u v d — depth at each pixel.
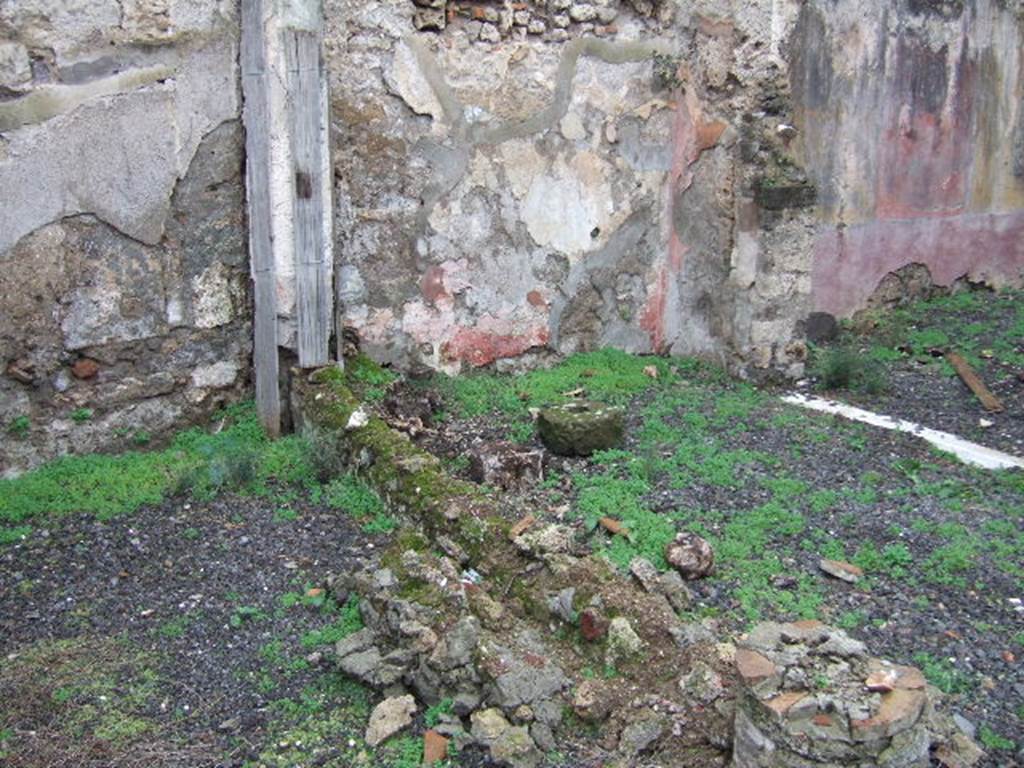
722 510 5.30
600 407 6.15
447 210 7.06
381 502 5.27
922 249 9.66
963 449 6.30
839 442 6.29
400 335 7.06
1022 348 8.31
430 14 6.73
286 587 4.64
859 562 4.81
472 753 3.52
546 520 5.08
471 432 6.29
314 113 5.96
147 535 5.05
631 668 3.79
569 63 7.31
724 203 7.43
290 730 3.71
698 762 3.41
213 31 5.84
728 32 7.21
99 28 5.48
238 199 6.14
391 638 4.05
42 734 3.65
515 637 3.94
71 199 5.57
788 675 3.18
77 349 5.75
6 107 5.29
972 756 3.47
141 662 4.10
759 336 7.37
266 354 6.18
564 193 7.50
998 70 9.69
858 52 8.74
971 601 4.50
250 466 5.55
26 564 4.78
